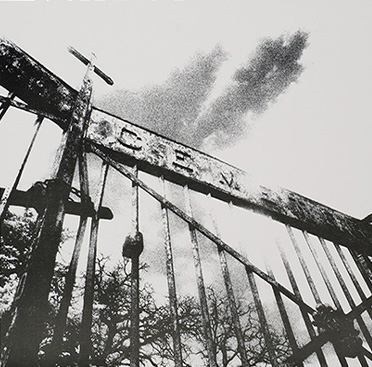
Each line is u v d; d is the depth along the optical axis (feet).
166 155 6.03
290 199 7.50
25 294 3.05
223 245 5.26
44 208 3.95
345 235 7.80
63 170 4.42
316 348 4.85
